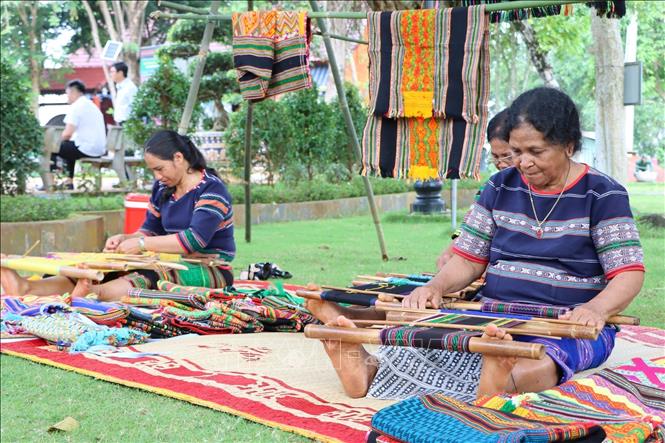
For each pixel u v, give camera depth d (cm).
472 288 363
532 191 317
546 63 1052
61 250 827
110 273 511
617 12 449
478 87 458
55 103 2866
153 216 543
